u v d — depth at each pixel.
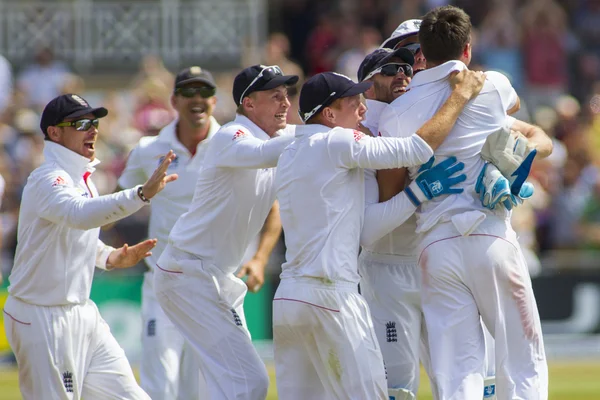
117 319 42.94
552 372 40.34
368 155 19.95
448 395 20.17
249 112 22.41
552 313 46.59
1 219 46.44
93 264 22.09
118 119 53.62
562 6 65.69
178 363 25.88
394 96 22.61
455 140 20.56
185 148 26.89
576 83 62.78
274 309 20.80
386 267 22.61
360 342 20.22
